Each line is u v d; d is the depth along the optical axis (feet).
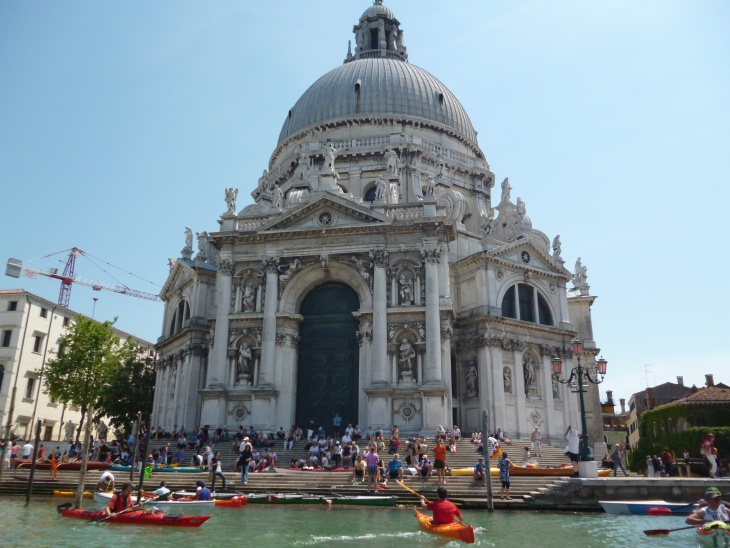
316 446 122.31
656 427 195.93
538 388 166.91
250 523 67.87
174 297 193.88
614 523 70.74
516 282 170.09
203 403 140.26
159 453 124.06
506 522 71.51
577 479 87.15
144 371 215.72
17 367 223.71
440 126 208.44
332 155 159.94
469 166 206.18
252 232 149.38
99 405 202.69
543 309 176.45
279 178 206.28
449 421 137.39
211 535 59.36
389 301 141.38
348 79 217.77
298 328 148.97
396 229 144.66
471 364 163.32
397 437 117.50
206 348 168.35
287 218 149.69
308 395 146.61
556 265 177.37
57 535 57.52
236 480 102.32
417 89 215.51
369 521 70.03
